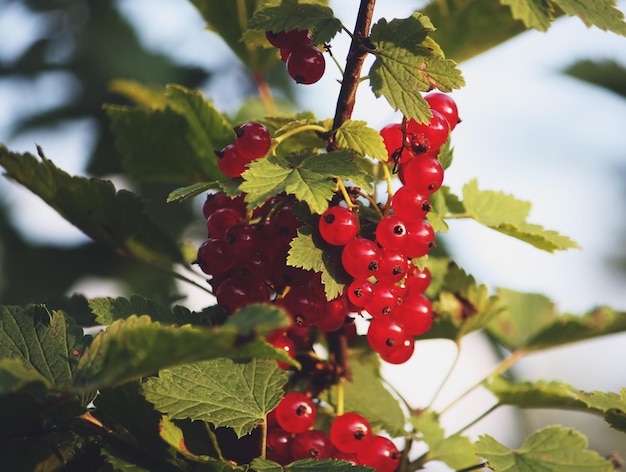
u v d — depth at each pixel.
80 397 0.40
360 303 0.40
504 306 0.47
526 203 0.46
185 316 0.42
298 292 0.41
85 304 0.47
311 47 0.42
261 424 0.40
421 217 0.41
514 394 0.45
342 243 0.40
